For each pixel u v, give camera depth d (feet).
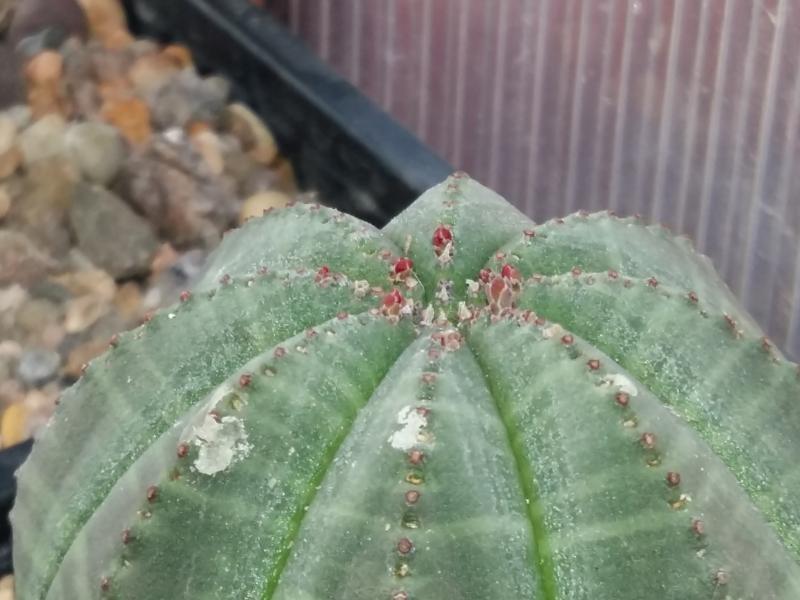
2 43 0.90
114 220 0.76
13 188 0.78
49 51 0.87
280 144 0.83
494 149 0.75
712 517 0.28
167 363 0.35
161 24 0.91
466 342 0.33
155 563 0.30
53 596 0.33
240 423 0.30
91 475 0.34
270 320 0.34
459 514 0.28
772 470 0.32
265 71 0.82
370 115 0.76
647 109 0.65
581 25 0.67
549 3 0.68
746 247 0.62
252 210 0.79
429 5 0.76
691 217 0.65
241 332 0.34
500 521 0.28
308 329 0.33
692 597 0.27
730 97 0.61
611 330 0.33
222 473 0.30
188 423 0.31
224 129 0.84
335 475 0.29
